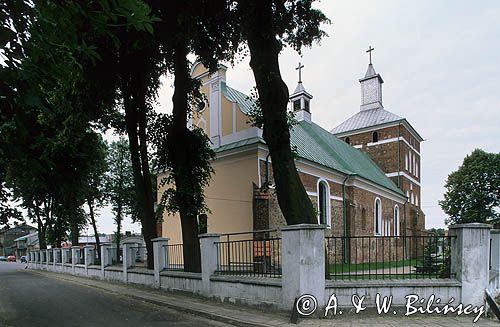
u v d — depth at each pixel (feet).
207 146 48.85
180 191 43.24
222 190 69.87
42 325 28.17
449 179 166.61
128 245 54.34
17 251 304.30
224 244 37.81
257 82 36.01
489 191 156.97
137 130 50.75
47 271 97.04
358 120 156.97
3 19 14.75
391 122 143.95
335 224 86.12
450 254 28.43
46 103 15.64
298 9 40.45
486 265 27.02
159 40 40.29
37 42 15.05
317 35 43.34
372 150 148.97
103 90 46.57
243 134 68.74
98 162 95.20
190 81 47.26
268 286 29.27
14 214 108.27
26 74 14.82
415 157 164.45
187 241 42.83
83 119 51.26
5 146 16.21
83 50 16.53
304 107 115.03
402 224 139.44
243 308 30.86
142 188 50.16
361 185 99.35
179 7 36.76
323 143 106.63
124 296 42.68
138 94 49.47
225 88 75.61
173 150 44.42
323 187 84.48
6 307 37.06
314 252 26.66
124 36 37.55
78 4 15.21
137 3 14.88
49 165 17.99
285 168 34.96
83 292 48.16
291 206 34.50
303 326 24.48
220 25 43.88
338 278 30.30
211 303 33.91
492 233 35.27
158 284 44.55
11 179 78.69
